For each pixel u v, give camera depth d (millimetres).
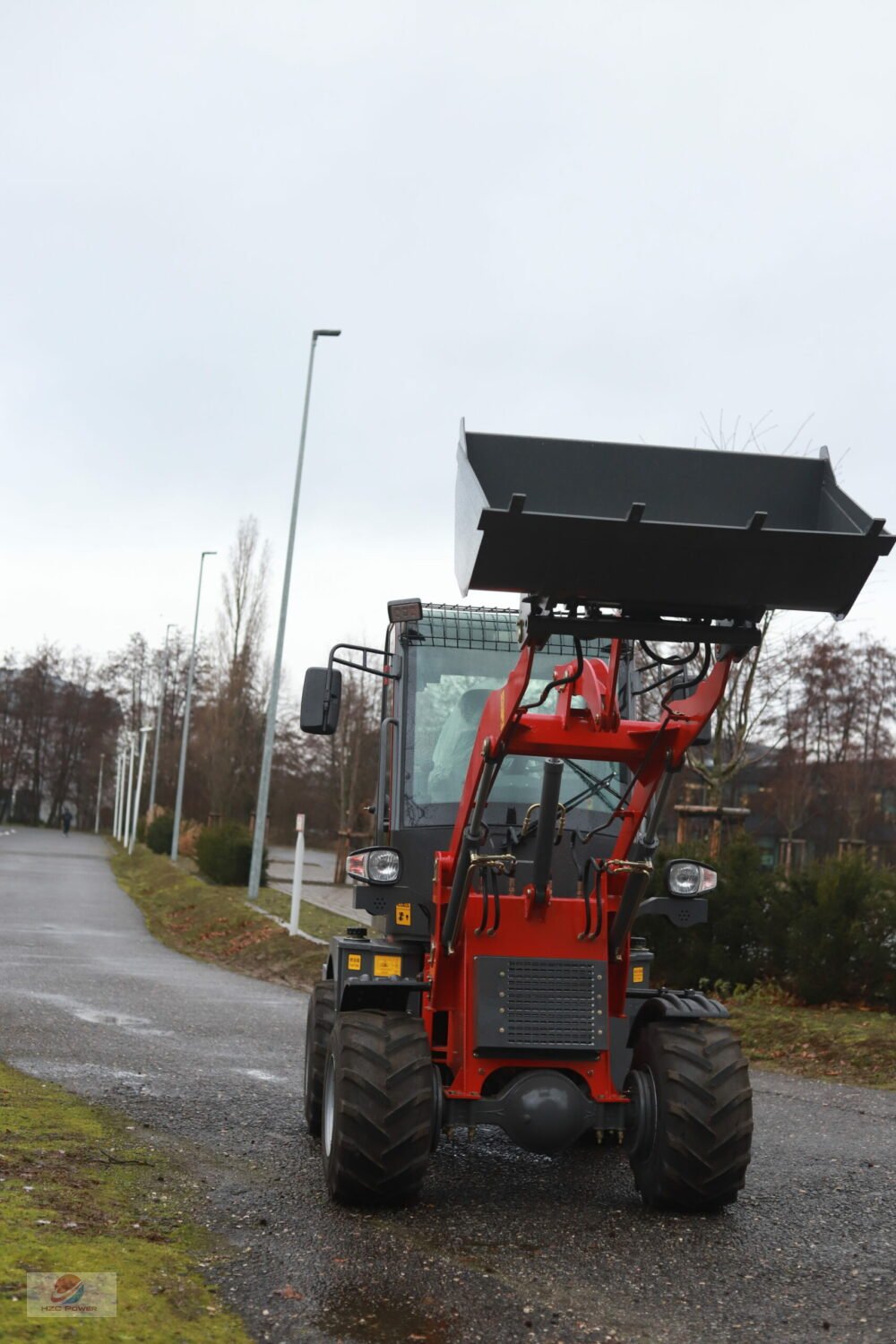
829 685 53406
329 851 72812
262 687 70938
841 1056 11516
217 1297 4871
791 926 14344
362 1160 6129
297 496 29109
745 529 5285
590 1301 5062
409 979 6750
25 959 19062
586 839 6859
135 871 51188
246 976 19375
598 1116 6500
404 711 7500
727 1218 6340
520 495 5180
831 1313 5008
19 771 125562
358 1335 4586
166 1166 6918
